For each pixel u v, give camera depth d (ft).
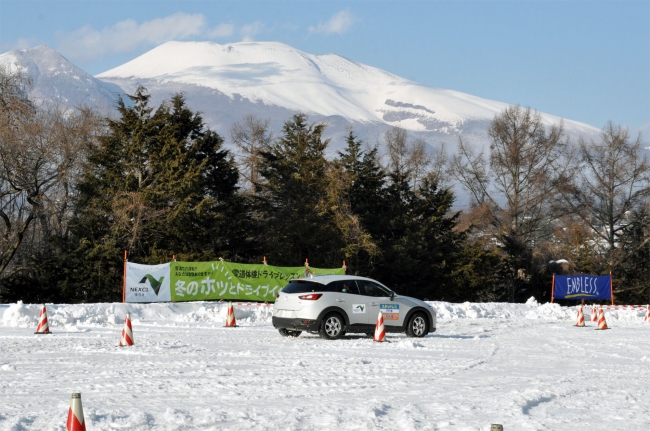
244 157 213.05
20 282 155.53
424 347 60.34
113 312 88.89
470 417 31.27
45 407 32.65
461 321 95.25
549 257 208.74
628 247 209.15
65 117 161.79
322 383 39.99
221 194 177.37
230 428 28.78
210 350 55.83
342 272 106.11
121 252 150.30
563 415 32.53
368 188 197.16
